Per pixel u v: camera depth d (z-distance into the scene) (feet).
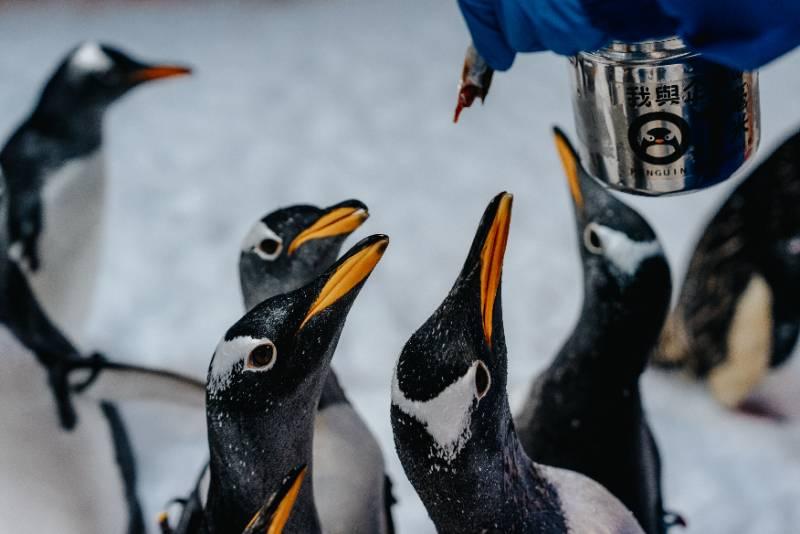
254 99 30.60
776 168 15.84
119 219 24.50
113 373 10.28
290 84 31.48
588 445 8.01
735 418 16.07
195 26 36.47
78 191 14.69
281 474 6.57
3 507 9.71
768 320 15.35
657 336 7.99
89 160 14.88
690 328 16.31
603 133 6.16
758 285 15.42
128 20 36.96
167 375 10.39
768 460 14.98
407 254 22.67
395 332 19.98
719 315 15.90
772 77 27.68
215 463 6.61
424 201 24.95
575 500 6.93
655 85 5.85
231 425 6.37
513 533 6.60
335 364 18.98
